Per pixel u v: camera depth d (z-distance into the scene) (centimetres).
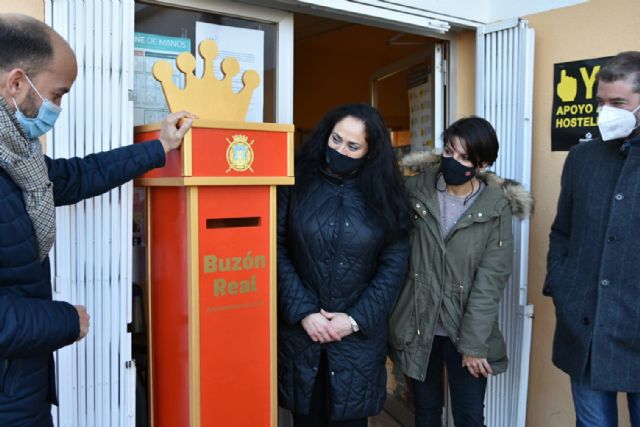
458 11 272
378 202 192
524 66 259
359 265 190
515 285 264
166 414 177
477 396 219
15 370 117
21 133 118
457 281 211
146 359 207
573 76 255
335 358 188
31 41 117
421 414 228
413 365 216
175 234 167
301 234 188
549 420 271
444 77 299
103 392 177
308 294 188
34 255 121
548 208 265
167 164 165
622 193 178
